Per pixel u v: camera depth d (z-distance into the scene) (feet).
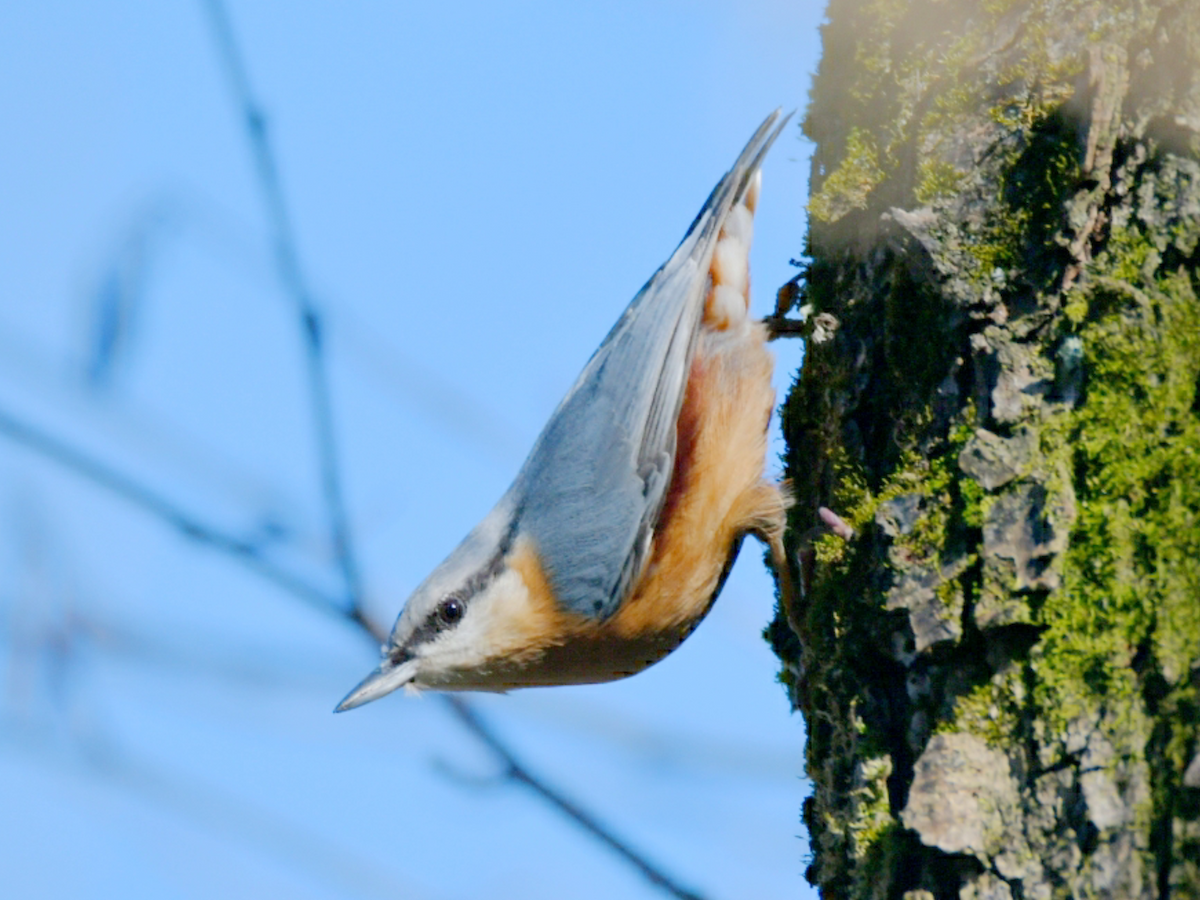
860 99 22.89
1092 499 17.74
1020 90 20.13
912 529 19.51
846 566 21.02
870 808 19.12
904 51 22.20
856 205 22.58
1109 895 15.94
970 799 17.40
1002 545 18.17
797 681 24.54
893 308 21.26
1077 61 19.65
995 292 19.56
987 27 20.94
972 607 18.25
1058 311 18.92
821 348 23.25
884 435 21.43
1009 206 19.72
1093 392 18.20
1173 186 18.38
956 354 19.95
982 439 18.94
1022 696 17.58
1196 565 16.71
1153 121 18.65
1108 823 16.20
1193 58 18.58
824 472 23.35
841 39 23.49
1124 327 18.19
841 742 20.25
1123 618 16.98
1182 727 16.03
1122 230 18.66
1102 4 19.72
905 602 19.06
